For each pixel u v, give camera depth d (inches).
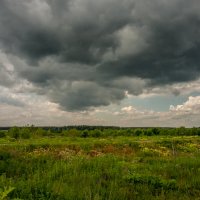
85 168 693.9
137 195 503.5
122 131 3540.8
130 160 863.1
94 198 444.1
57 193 457.7
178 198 490.3
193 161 815.1
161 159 904.3
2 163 724.7
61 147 1369.3
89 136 3102.9
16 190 453.7
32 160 800.3
